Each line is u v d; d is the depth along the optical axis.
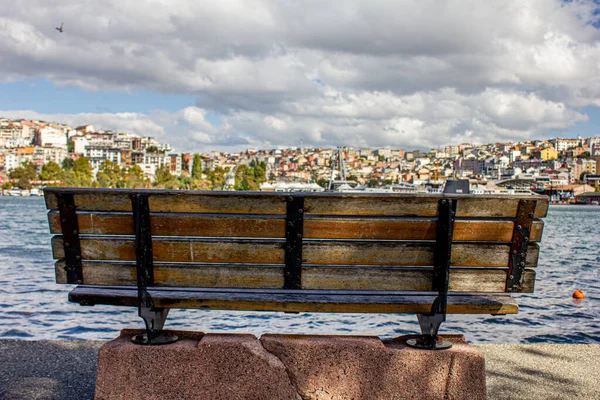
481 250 4.29
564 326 12.90
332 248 4.23
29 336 10.65
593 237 63.53
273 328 11.55
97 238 4.32
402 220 4.20
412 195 4.13
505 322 12.98
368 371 4.31
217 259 4.27
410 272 4.28
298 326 11.80
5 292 16.03
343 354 4.31
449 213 4.14
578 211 197.88
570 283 22.30
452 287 4.34
